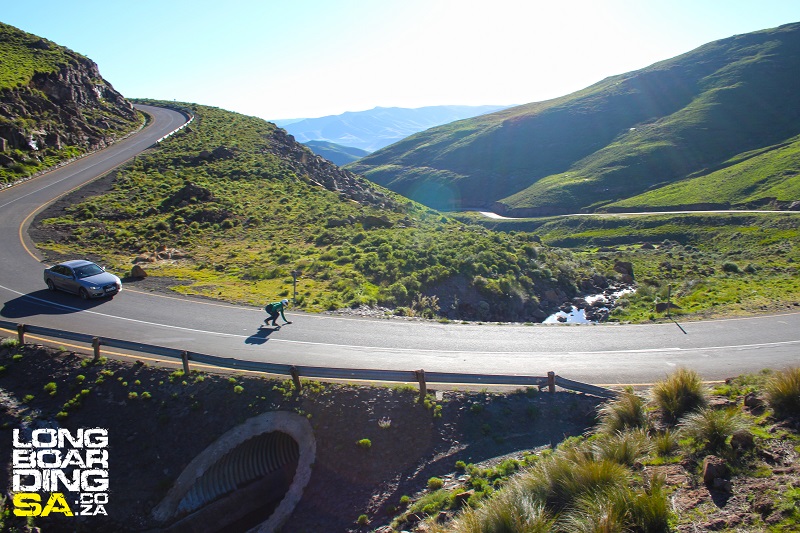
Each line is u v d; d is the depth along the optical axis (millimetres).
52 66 66750
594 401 14703
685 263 52781
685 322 23141
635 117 183375
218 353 17969
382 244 36344
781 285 32531
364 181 81938
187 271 30047
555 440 13422
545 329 22031
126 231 37562
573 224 107375
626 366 17453
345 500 12703
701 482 9195
